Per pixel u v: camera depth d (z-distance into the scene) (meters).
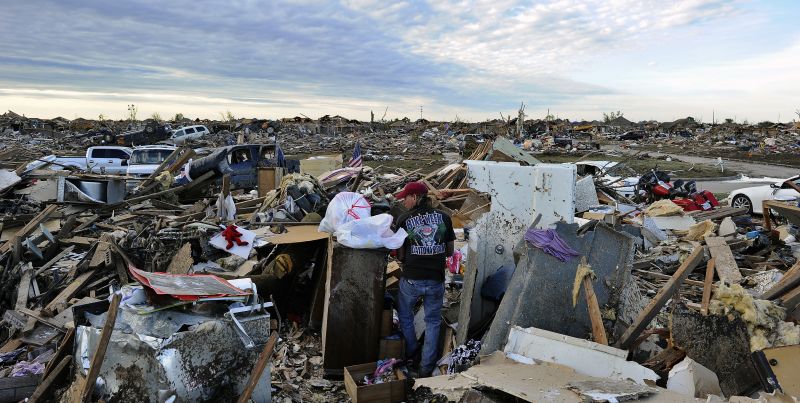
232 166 16.05
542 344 4.26
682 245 9.35
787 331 3.96
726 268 7.87
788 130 68.50
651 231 9.87
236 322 3.65
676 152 48.16
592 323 4.46
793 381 3.73
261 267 6.41
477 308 5.51
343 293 5.13
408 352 5.22
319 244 6.53
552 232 4.86
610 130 78.00
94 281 7.02
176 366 3.47
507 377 3.65
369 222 5.07
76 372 3.72
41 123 57.34
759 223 12.05
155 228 8.08
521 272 4.73
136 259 7.07
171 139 38.84
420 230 4.94
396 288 6.37
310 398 4.75
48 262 7.75
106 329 3.27
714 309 4.26
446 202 10.41
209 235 6.71
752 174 27.72
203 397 3.57
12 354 5.50
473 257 5.42
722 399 3.47
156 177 13.30
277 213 8.58
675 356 4.40
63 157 21.34
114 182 11.46
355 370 5.01
